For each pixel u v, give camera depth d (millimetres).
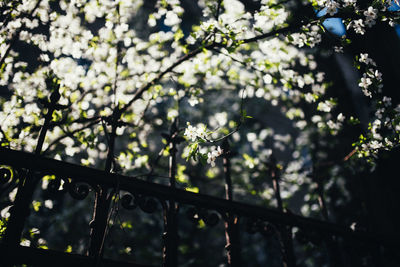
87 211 5320
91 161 3359
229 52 2609
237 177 5543
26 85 3311
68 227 5074
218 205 2393
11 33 3061
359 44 5645
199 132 2188
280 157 7688
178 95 3486
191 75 3646
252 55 3416
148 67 3789
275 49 3195
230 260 2283
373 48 5543
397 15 2342
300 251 6070
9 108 2939
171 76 3420
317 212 5477
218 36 2770
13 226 1771
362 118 5148
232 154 2648
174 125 2711
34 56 4578
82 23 3797
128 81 3762
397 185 4938
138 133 4820
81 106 3230
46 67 3361
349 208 5242
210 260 6020
